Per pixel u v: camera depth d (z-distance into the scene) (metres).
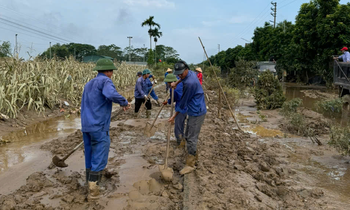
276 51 34.59
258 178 4.43
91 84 3.65
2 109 8.09
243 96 15.34
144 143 6.17
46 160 5.09
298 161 5.38
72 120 8.85
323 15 23.25
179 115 5.58
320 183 4.43
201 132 6.92
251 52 43.84
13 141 6.36
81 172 4.54
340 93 12.50
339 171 4.89
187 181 4.05
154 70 37.69
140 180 4.23
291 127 7.90
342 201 3.83
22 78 8.88
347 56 11.86
